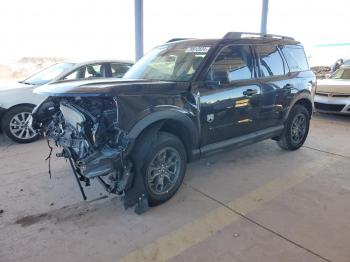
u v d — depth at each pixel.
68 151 3.34
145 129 3.11
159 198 3.30
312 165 4.48
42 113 3.82
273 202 3.40
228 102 3.74
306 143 5.54
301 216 3.11
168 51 4.13
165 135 3.26
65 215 3.17
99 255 2.57
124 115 2.85
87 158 2.87
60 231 2.90
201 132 3.55
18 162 4.61
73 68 6.06
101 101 3.17
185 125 3.33
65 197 3.54
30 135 5.61
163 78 3.71
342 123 7.12
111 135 3.01
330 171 4.25
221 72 3.56
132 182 3.11
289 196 3.54
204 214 3.17
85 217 3.13
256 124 4.24
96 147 2.96
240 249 2.62
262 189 3.72
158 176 3.25
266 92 4.23
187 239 2.77
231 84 3.79
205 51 3.72
